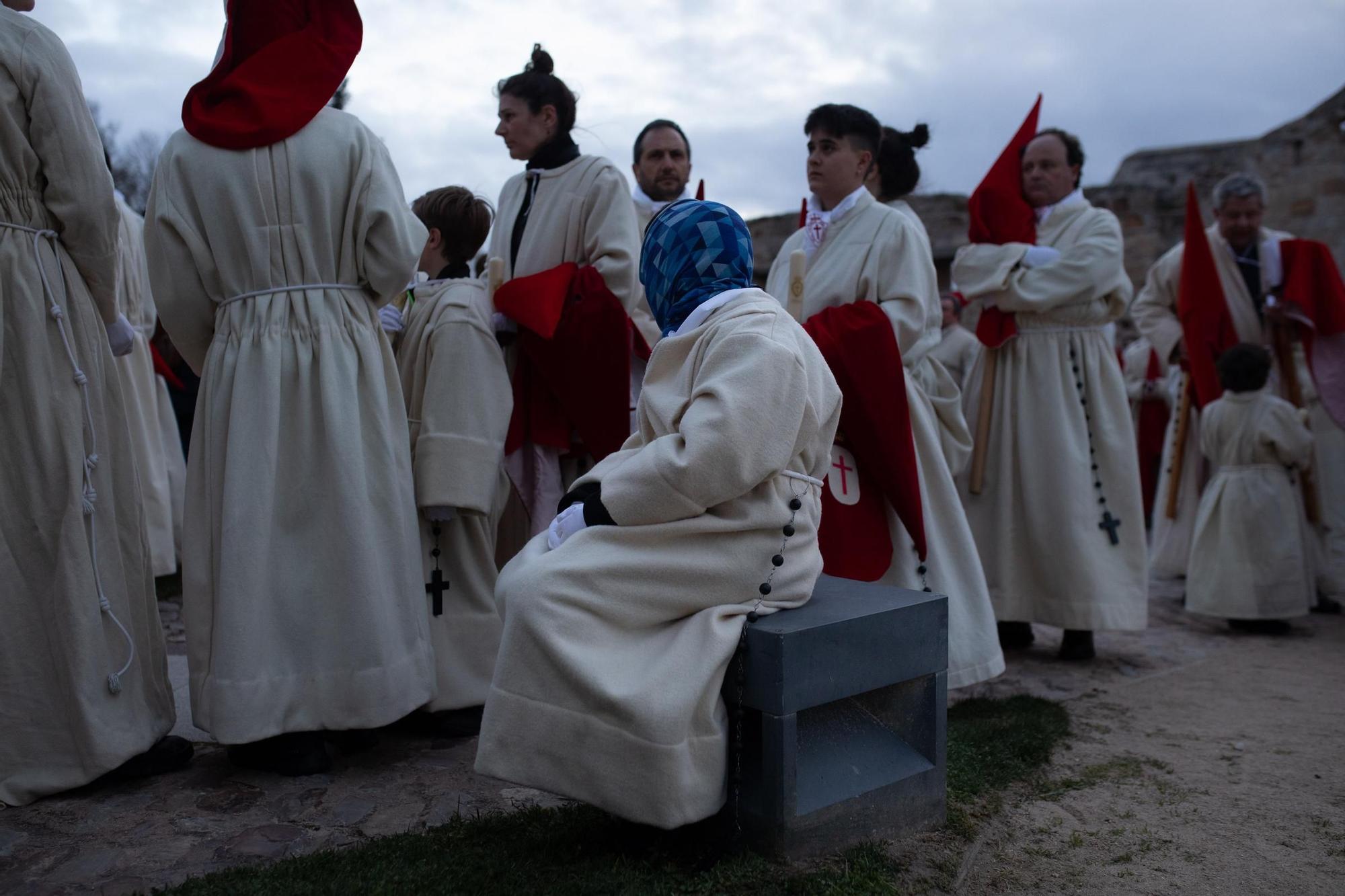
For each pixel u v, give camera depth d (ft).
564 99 14.03
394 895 7.44
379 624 10.06
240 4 10.51
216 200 10.16
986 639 12.98
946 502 13.21
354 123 10.68
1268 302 19.56
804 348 8.38
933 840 8.80
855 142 13.30
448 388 11.48
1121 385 15.89
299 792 9.79
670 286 8.70
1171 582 22.74
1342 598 20.67
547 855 8.17
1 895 7.75
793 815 7.89
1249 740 11.88
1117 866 8.61
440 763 10.64
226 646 9.70
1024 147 16.81
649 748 7.37
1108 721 12.66
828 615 8.20
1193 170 50.06
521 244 13.98
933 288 13.51
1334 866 8.64
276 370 10.07
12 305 9.53
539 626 7.56
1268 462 17.88
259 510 9.87
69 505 9.66
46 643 9.69
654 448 7.86
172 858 8.39
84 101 9.93
